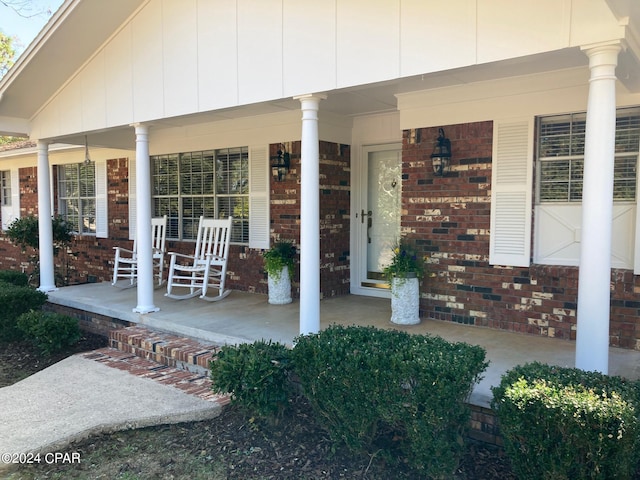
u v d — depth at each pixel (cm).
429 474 293
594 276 322
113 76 618
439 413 284
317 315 461
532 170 494
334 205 705
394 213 699
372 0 401
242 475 319
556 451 252
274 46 464
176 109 554
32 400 423
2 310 630
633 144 446
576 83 463
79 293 772
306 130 450
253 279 757
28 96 697
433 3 371
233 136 760
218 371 368
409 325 544
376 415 311
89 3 550
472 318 539
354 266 734
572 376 289
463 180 536
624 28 302
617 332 456
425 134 559
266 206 730
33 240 998
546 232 499
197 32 525
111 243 989
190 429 382
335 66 426
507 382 284
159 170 881
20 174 1191
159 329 586
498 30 345
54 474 324
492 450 338
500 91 504
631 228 450
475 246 533
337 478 311
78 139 802
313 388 335
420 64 380
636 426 241
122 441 366
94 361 532
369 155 718
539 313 498
